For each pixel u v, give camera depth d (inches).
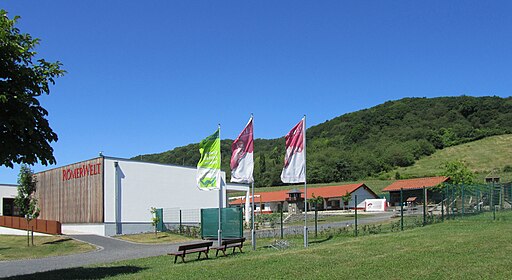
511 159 3378.4
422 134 4227.4
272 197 3036.4
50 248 1095.6
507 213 1147.3
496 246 602.2
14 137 506.0
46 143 525.0
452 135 4136.3
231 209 1106.1
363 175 3821.4
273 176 3909.9
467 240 674.8
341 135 4849.9
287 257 625.0
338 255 614.9
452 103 4675.2
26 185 1184.2
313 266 536.1
